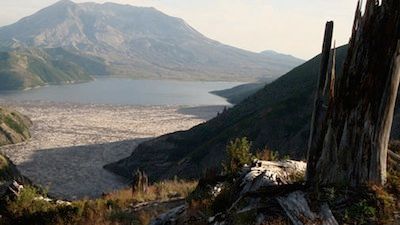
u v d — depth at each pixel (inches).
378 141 342.6
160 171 4025.6
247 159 578.6
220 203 406.6
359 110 343.3
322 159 364.8
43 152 4923.7
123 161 4397.1
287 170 447.5
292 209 310.0
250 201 348.5
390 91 335.9
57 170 4168.3
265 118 3435.0
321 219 301.1
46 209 645.9
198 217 399.2
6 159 3380.9
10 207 640.4
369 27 334.0
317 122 372.5
